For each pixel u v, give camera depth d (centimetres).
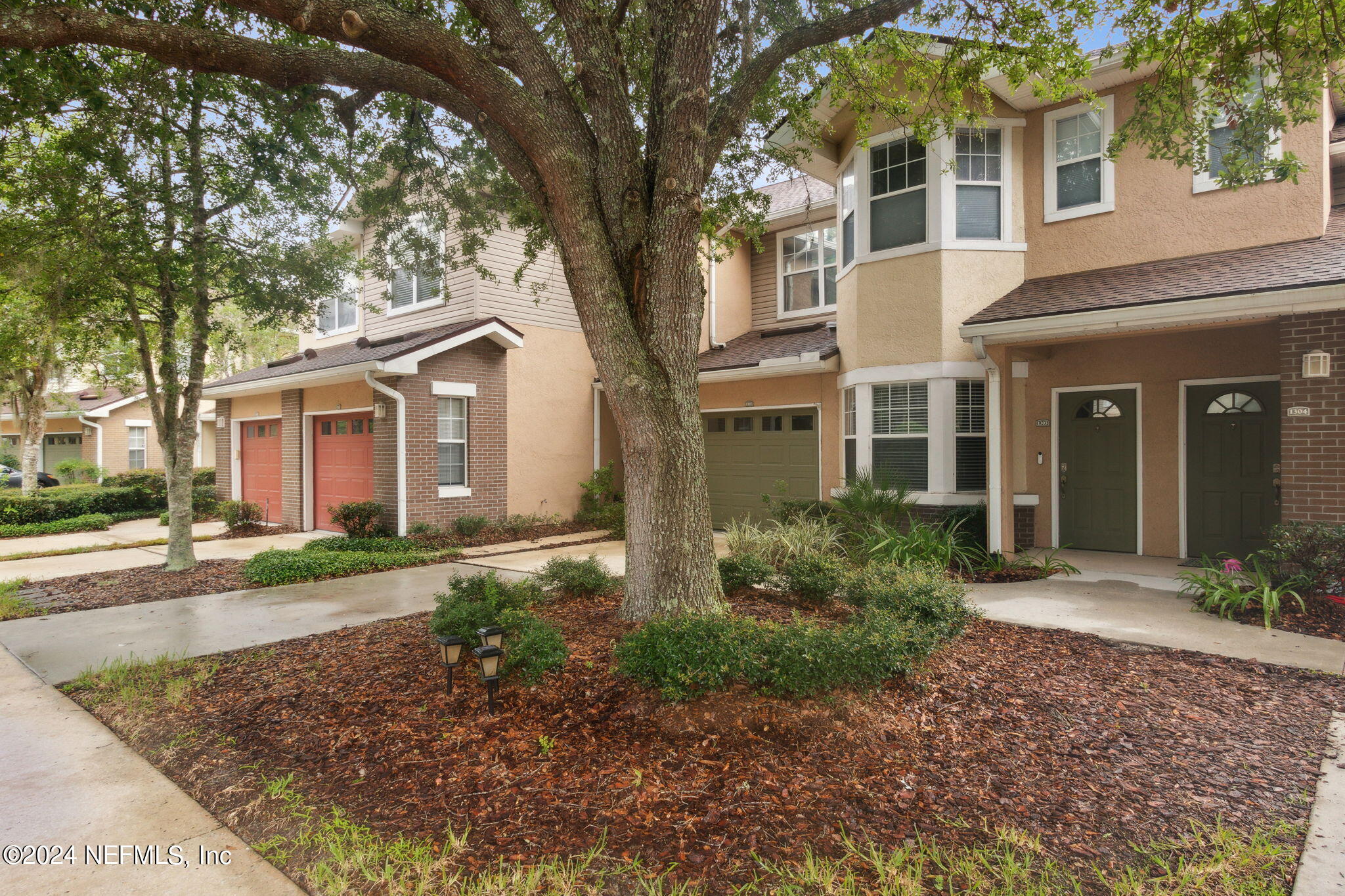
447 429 1212
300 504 1352
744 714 367
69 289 758
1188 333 840
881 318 945
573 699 402
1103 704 410
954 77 713
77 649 570
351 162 759
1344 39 552
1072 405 927
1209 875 248
